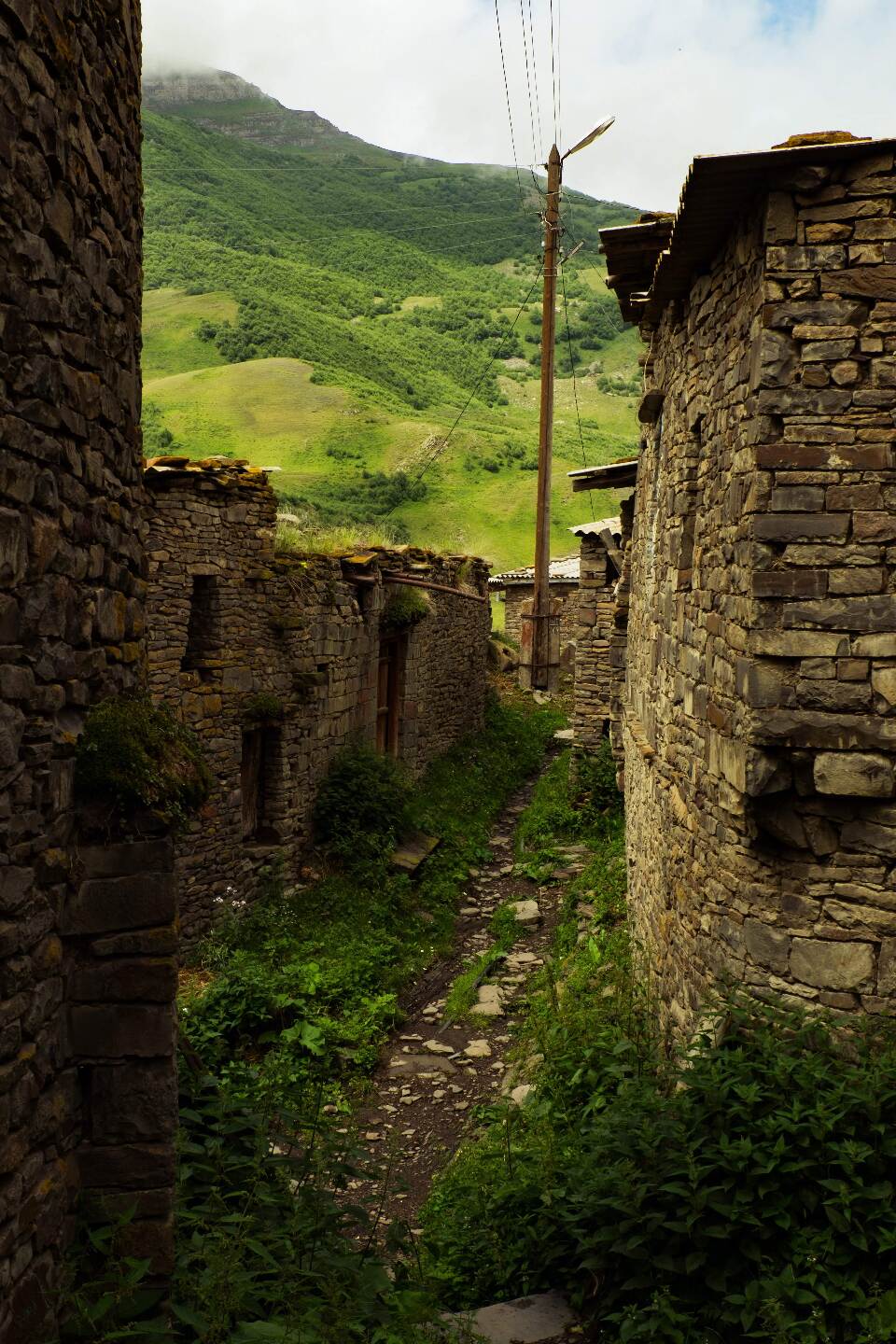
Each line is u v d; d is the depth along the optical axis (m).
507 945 10.45
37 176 2.63
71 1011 3.03
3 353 2.46
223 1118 4.45
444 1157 6.59
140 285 3.86
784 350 4.55
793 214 4.50
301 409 75.06
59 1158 2.91
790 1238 4.08
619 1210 4.37
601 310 113.62
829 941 4.75
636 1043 6.62
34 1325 2.58
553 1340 4.22
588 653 15.61
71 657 3.03
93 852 3.06
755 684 4.67
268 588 10.48
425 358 100.06
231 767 9.97
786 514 4.59
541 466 18.12
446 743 17.45
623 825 13.61
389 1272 5.03
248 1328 3.15
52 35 2.70
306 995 8.62
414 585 15.14
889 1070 4.36
